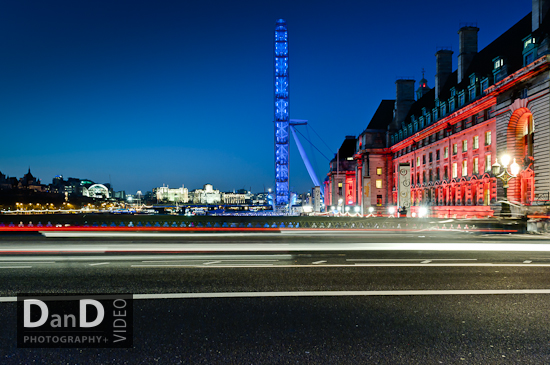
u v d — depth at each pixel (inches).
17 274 406.0
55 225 1382.9
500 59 1836.9
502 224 1035.9
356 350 208.5
